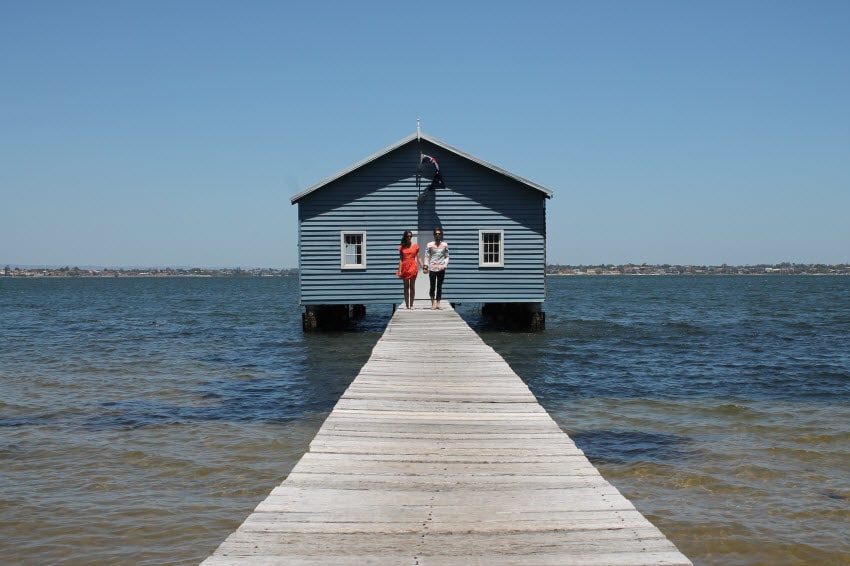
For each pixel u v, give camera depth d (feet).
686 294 302.25
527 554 13.56
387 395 28.43
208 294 343.26
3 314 167.12
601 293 323.37
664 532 25.30
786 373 63.10
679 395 51.98
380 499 16.62
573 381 57.98
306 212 84.74
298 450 35.83
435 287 72.90
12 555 23.29
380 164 85.10
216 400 49.96
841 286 458.09
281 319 143.33
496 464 19.51
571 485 17.70
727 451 35.86
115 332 111.65
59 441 38.09
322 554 13.53
